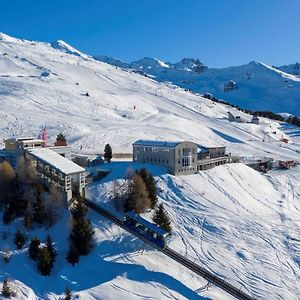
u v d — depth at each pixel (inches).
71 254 2272.4
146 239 2487.7
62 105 6761.8
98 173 3270.2
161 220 2664.9
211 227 2893.7
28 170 2780.5
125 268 2282.2
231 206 3243.1
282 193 3799.2
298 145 6619.1
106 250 2417.6
